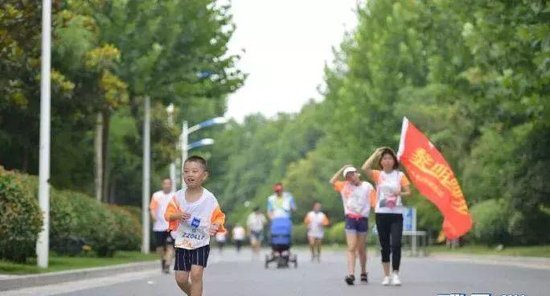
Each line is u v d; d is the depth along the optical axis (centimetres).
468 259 9144
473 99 7906
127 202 12838
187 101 10131
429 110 11506
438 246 12962
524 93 6781
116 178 12394
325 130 16000
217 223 2706
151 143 12269
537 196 8444
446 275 5584
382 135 12900
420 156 4488
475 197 10706
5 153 8481
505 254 8706
